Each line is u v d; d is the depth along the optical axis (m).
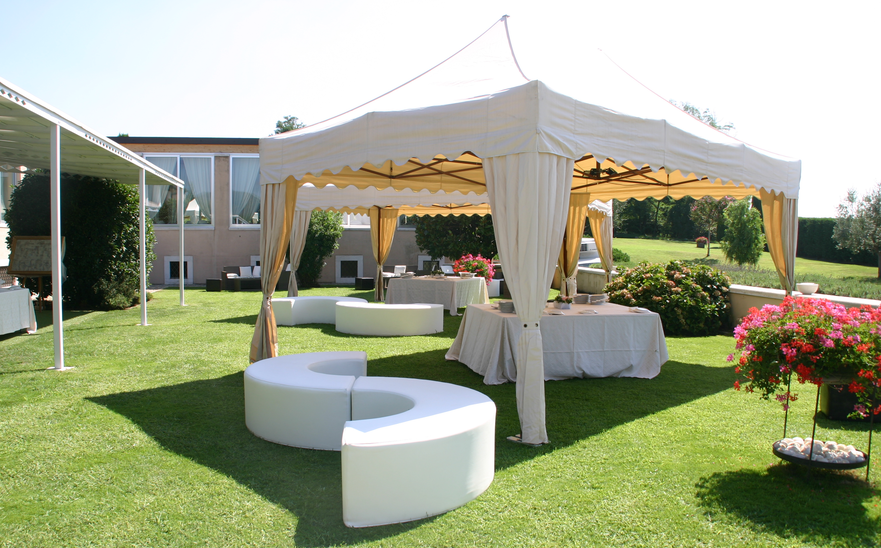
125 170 9.48
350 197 11.36
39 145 7.14
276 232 5.61
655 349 5.98
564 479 3.26
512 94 3.75
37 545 2.49
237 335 8.04
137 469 3.35
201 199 16.36
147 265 11.88
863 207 16.97
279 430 3.81
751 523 2.73
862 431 4.14
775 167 5.87
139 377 5.58
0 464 3.39
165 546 2.49
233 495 3.02
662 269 9.21
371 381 3.94
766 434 4.07
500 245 3.88
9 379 5.42
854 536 2.61
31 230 10.48
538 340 3.84
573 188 9.02
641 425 4.28
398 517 2.74
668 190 8.32
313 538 2.57
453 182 8.23
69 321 9.24
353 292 14.69
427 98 4.55
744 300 8.69
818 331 3.08
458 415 3.14
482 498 3.01
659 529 2.67
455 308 10.58
